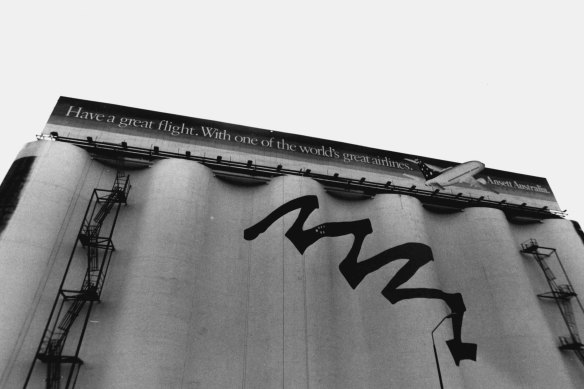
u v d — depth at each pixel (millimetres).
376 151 46688
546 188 51938
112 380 25125
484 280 38844
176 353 27078
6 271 26375
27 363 24719
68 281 28656
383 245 37531
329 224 38312
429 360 30984
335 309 33531
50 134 35531
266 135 42906
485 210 43594
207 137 40375
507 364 34500
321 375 29094
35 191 30188
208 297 31156
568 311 40062
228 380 28359
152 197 33438
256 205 37438
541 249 44312
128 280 29281
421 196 44156
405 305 33562
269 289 32219
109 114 38656
